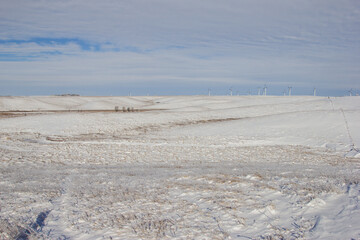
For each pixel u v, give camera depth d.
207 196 8.54
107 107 83.38
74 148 23.48
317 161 18.97
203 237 6.00
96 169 14.12
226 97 121.81
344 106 53.75
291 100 86.56
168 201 8.11
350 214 7.06
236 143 27.94
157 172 12.79
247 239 6.06
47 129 35.56
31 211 7.20
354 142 27.22
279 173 11.85
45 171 13.13
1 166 15.03
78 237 5.91
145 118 45.09
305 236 6.22
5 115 50.78
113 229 6.28
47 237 5.88
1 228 5.99
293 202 8.04
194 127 38.09
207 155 21.02
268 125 35.97
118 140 28.95
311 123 35.59
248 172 12.09
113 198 8.32
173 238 5.91
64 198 8.33
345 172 12.86
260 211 7.43
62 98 107.62
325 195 8.46
